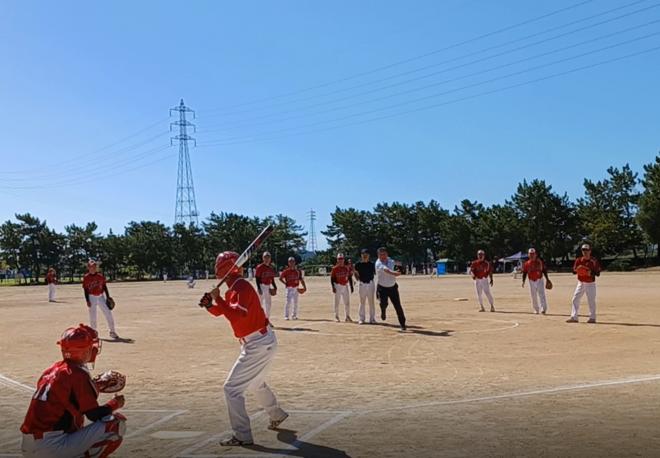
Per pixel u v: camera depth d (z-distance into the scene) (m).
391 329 17.77
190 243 102.19
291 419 7.91
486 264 22.64
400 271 17.84
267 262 19.83
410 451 6.37
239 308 6.80
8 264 95.88
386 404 8.66
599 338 15.01
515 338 15.37
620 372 10.75
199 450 6.68
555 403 8.41
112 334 17.12
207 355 13.91
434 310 23.48
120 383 5.43
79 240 98.69
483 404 8.48
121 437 5.27
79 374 5.06
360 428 7.37
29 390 10.48
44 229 96.44
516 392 9.25
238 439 6.80
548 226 88.44
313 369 11.70
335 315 21.06
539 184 89.06
